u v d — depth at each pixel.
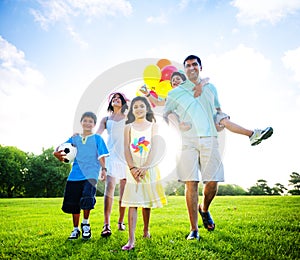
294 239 2.83
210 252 2.47
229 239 2.85
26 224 4.02
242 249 2.55
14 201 7.81
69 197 3.12
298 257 2.38
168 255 2.42
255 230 3.22
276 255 2.39
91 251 2.57
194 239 2.82
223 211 4.67
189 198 2.88
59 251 2.62
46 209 5.86
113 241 2.88
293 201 5.84
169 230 3.29
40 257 2.52
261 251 2.49
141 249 2.59
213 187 3.07
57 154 3.17
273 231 3.16
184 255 2.41
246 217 4.04
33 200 8.07
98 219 4.22
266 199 6.33
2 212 5.42
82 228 3.03
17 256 2.57
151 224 3.68
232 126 3.23
